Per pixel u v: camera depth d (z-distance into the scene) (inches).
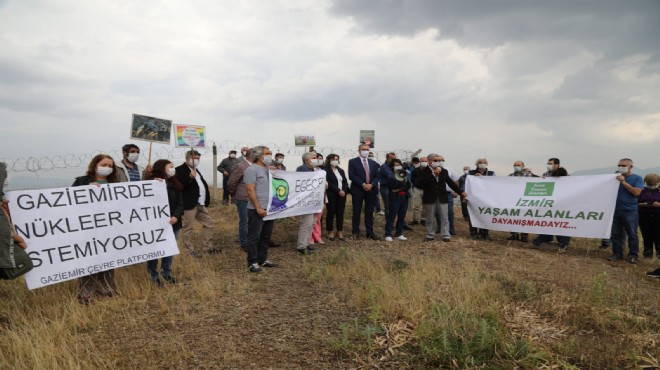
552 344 153.4
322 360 144.7
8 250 167.2
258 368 139.2
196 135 540.7
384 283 215.8
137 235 227.3
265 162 279.7
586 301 198.2
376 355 147.3
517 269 268.4
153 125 408.2
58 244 201.0
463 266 269.6
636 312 187.8
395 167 384.5
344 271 256.8
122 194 223.9
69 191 206.7
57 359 142.6
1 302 197.0
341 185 376.8
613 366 138.9
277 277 251.4
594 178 327.0
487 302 193.8
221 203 596.4
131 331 171.3
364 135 617.9
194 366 140.8
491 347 147.5
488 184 381.7
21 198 191.8
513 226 365.7
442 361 139.5
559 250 339.9
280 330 170.7
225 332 169.0
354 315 185.6
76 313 181.8
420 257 299.1
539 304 195.3
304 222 315.6
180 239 346.9
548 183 350.3
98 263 212.8
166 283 233.6
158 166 241.9
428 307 181.6
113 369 137.6
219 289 222.2
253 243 262.1
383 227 445.7
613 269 281.4
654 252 339.3
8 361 138.9
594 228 323.3
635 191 303.1
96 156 222.5
